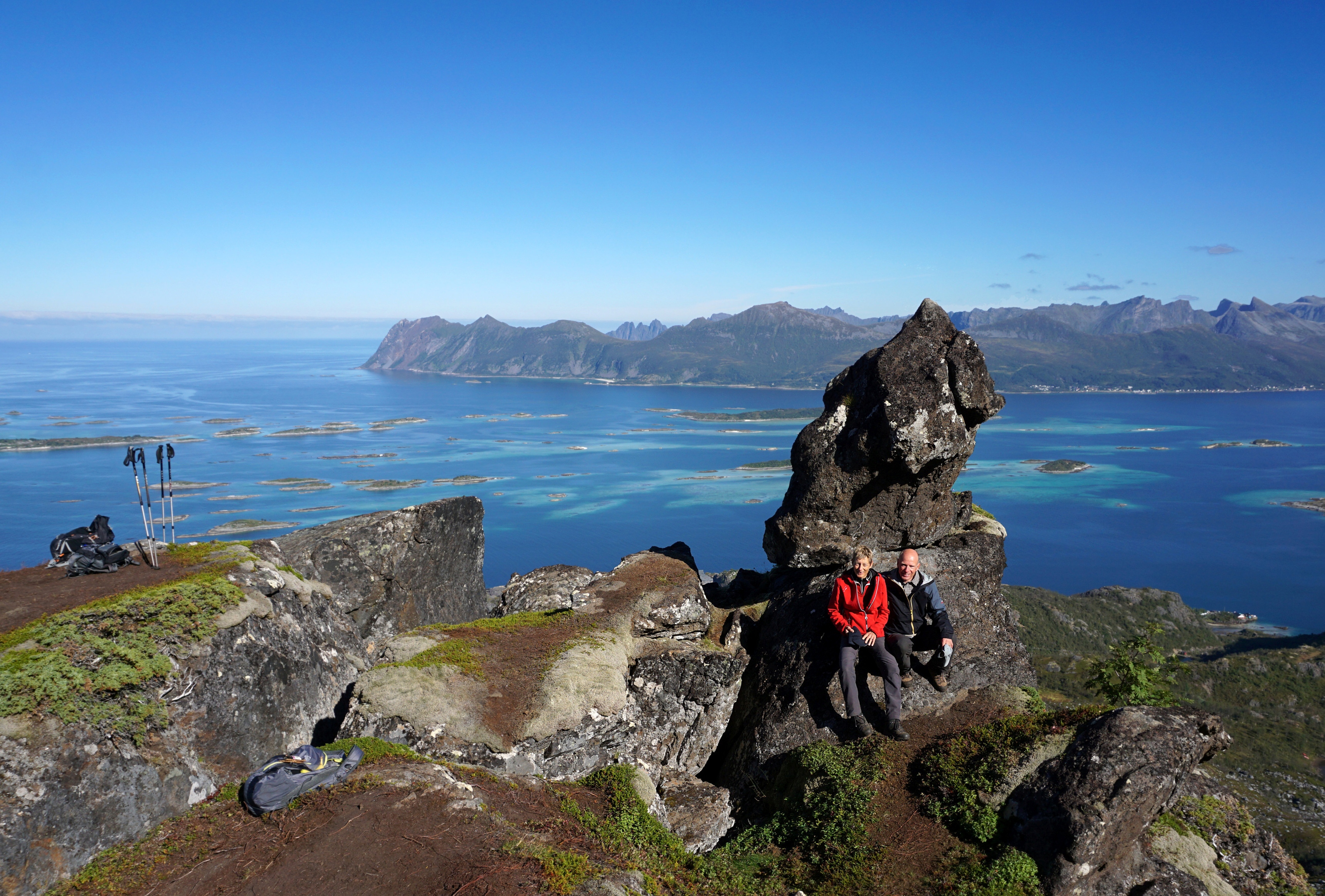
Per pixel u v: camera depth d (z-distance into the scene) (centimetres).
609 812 901
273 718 1037
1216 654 13800
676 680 1282
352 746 854
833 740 1121
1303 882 925
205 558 1165
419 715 1059
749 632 1434
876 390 1381
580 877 675
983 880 816
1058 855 813
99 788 769
